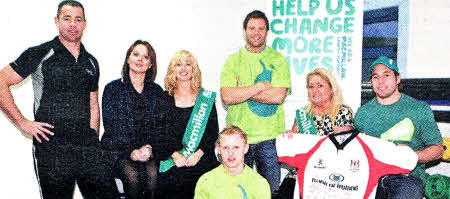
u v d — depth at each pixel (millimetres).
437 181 2576
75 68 2629
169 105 2693
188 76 2707
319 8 2682
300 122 2658
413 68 2676
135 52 2658
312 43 2699
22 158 2668
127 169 2641
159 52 2713
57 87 2621
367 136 2334
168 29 2727
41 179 2658
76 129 2652
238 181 2426
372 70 2574
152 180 2652
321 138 2377
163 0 2721
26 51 2600
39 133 2623
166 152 2691
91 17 2646
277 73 2688
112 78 2682
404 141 2506
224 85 2717
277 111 2703
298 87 2711
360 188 2285
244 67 2703
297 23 2703
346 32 2674
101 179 2682
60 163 2658
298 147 2387
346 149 2322
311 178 2354
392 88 2525
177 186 2689
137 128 2678
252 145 2695
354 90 2674
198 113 2707
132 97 2674
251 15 2676
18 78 2604
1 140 2637
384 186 2424
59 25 2594
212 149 2725
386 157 2275
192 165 2695
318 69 2641
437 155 2455
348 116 2598
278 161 2443
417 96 2676
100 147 2680
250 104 2695
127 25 2688
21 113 2625
